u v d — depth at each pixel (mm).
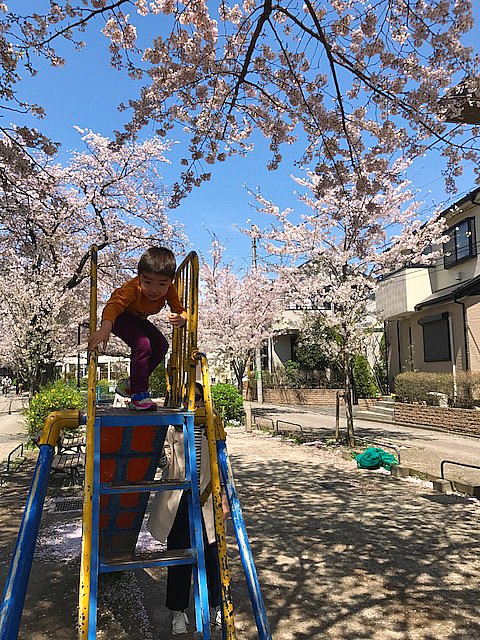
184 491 3361
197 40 5090
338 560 4961
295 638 3490
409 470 8938
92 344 2713
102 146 13008
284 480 8750
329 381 25203
